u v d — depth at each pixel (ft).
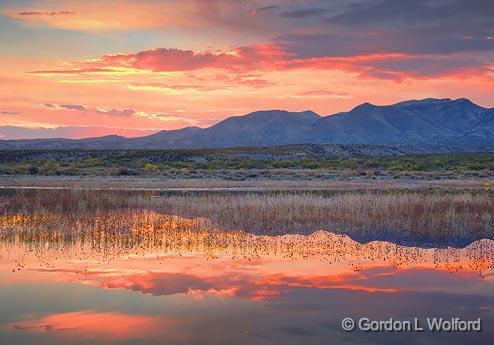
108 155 265.95
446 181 163.02
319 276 55.16
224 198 103.81
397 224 80.43
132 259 62.75
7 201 103.91
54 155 263.90
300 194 117.60
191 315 42.39
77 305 44.98
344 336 38.42
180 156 271.69
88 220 86.22
